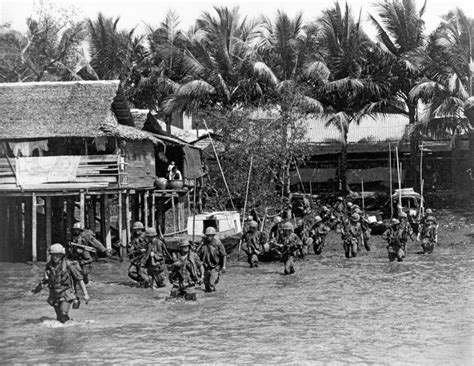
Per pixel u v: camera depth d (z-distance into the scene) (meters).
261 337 20.20
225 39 66.12
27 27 66.88
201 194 58.41
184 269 26.30
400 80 65.31
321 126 73.25
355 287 29.75
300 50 65.69
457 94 60.25
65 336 20.52
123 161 42.72
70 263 21.94
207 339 19.98
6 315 23.97
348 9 65.81
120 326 21.81
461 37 60.75
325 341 19.67
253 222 38.00
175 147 54.88
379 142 70.12
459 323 21.92
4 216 43.25
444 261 38.84
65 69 70.44
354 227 41.84
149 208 50.00
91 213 44.44
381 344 19.30
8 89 44.69
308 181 71.69
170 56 69.62
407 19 64.00
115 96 43.59
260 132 57.25
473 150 63.19
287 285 30.53
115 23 72.31
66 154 43.84
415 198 55.81
